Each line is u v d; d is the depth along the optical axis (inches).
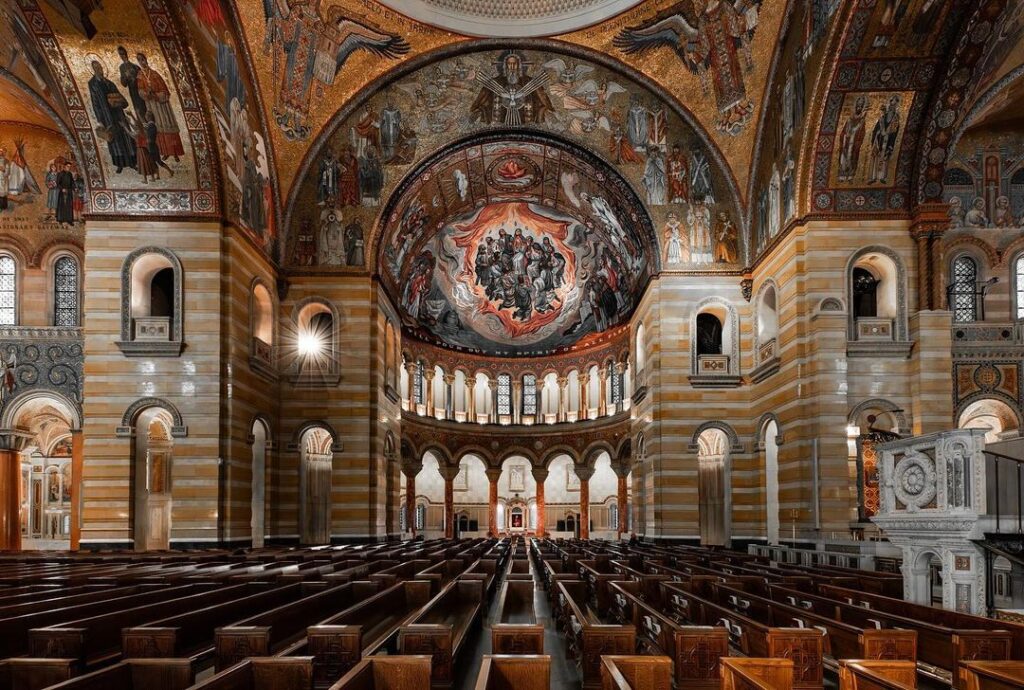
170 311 992.2
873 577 512.4
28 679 216.2
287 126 1091.9
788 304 942.4
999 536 394.6
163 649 265.7
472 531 1926.7
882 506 466.9
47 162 1162.0
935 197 888.3
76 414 1121.4
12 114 1118.4
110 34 797.2
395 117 1151.6
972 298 1140.5
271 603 396.5
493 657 214.4
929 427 855.7
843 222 901.8
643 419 1270.9
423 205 1323.8
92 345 903.7
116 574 522.6
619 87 1127.0
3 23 805.9
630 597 384.8
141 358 903.1
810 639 268.5
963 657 272.4
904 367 883.4
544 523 1836.9
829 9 812.6
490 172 1346.0
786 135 960.3
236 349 936.3
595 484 1936.5
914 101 850.8
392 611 405.1
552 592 501.0
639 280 1348.4
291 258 1143.6
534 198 1470.2
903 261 892.0
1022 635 283.3
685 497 1117.7
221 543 892.0
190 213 913.5
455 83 1136.8
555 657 350.6
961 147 1151.6
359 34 1054.4
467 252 1796.3
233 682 193.6
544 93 1144.2
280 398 1121.4
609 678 209.0
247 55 969.5
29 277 1155.3
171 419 896.9
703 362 1131.3
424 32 1074.7
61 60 821.9
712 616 342.6
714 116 1100.5
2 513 1107.9
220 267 914.1
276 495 1098.1
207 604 378.3
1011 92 1019.3
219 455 895.1
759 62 1016.2
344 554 774.5
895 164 890.1
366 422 1127.0
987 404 1115.3
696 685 264.1
